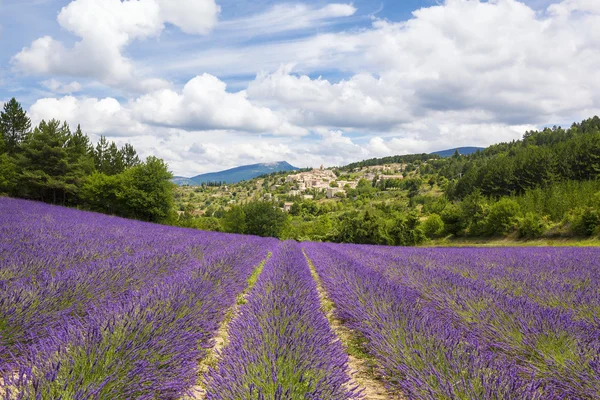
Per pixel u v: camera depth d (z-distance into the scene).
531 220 38.62
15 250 6.52
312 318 4.68
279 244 26.20
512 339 4.22
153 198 37.03
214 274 6.95
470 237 47.66
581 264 11.61
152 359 3.09
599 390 2.98
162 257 8.45
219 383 2.86
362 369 4.32
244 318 4.53
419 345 3.74
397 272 9.68
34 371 2.54
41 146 35.09
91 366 2.63
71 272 5.29
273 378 2.77
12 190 34.22
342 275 8.63
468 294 6.05
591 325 4.57
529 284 7.71
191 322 4.27
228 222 46.66
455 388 2.87
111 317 3.62
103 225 15.90
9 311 3.43
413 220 45.09
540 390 2.84
